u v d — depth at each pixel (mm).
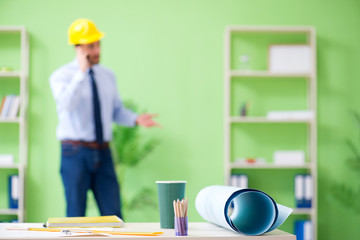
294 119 4711
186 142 4848
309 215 4785
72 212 3635
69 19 4840
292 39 4957
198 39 4902
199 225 1636
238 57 4941
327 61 5008
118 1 4875
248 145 4914
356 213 4941
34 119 4766
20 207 4535
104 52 4852
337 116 4988
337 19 5020
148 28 4879
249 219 1484
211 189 1641
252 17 4957
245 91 4938
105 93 3881
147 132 4820
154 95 4859
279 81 4961
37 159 4750
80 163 3672
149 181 4797
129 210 4738
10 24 4793
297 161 4758
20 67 4801
